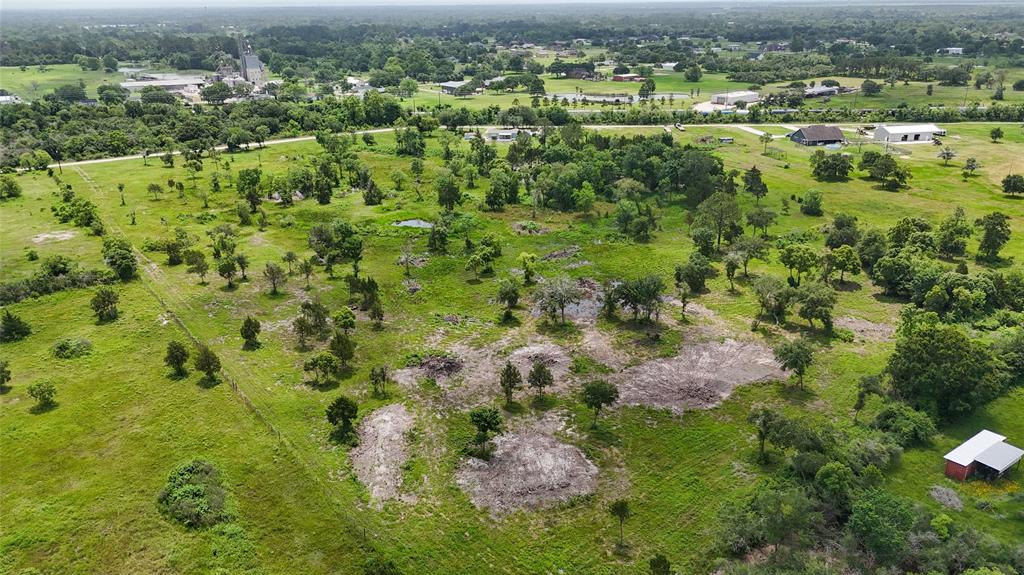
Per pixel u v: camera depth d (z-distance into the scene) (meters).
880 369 66.88
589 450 55.84
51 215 115.88
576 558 45.03
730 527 46.41
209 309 81.38
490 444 56.19
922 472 52.38
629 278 90.94
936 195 123.31
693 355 70.62
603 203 125.19
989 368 59.72
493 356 70.94
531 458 54.78
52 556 44.81
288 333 75.88
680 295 85.50
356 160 144.12
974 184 129.12
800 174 139.88
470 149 162.00
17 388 64.12
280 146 173.50
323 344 73.44
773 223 111.06
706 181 121.44
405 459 54.75
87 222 110.94
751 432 57.97
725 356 70.31
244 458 54.53
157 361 69.50
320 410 61.22
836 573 42.16
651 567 42.19
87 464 53.75
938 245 94.94
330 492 50.91
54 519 47.88
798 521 44.84
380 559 44.69
